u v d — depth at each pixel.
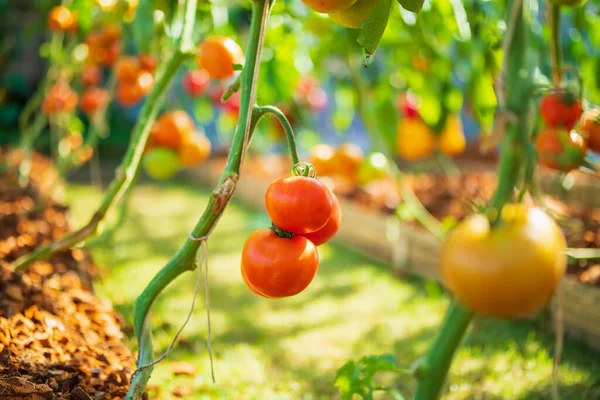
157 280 0.93
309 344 1.56
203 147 1.46
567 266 1.68
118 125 4.89
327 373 1.43
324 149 2.00
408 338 1.59
